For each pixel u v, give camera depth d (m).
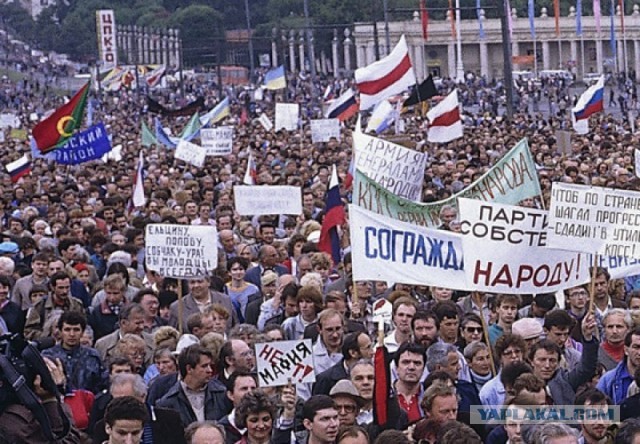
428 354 20.84
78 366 21.98
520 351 20.95
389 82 54.09
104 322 26.95
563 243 21.66
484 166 58.16
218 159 66.44
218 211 38.31
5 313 26.50
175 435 17.86
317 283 26.44
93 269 31.30
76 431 15.34
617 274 25.36
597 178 43.03
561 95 174.50
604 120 99.00
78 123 53.34
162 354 21.25
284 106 84.94
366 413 19.78
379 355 18.39
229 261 30.34
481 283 21.95
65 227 36.34
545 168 52.38
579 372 20.97
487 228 21.89
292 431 18.80
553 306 25.28
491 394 20.41
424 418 18.11
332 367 21.41
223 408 20.25
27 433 14.71
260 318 27.03
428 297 28.12
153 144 81.25
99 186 53.38
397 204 25.55
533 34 199.12
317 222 36.47
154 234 26.64
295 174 53.69
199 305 27.28
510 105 92.62
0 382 14.72
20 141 95.25
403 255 22.22
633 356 20.34
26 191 52.00
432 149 73.62
